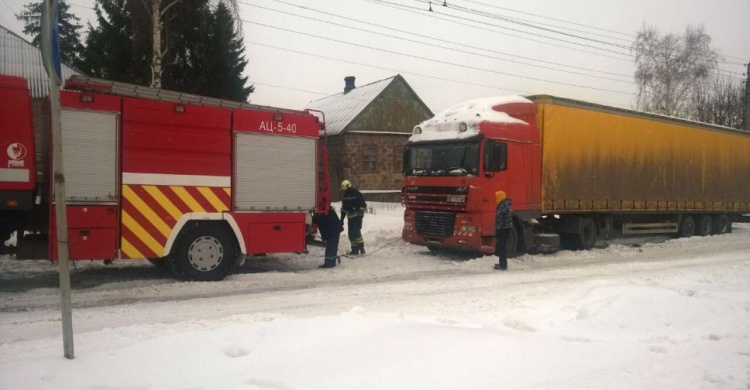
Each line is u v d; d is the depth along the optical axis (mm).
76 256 8172
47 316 6594
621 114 15688
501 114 12602
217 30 20641
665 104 39031
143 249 8648
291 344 4742
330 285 9242
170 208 8883
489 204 12086
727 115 39594
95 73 20906
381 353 4590
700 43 39188
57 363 4230
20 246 8234
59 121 4367
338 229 11438
